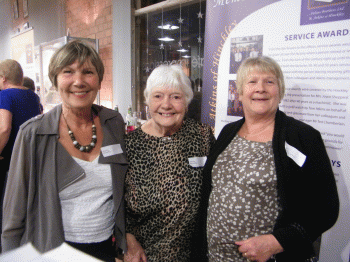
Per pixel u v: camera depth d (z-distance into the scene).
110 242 1.22
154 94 1.21
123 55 3.57
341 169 1.46
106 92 4.08
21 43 4.28
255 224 1.05
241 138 1.20
